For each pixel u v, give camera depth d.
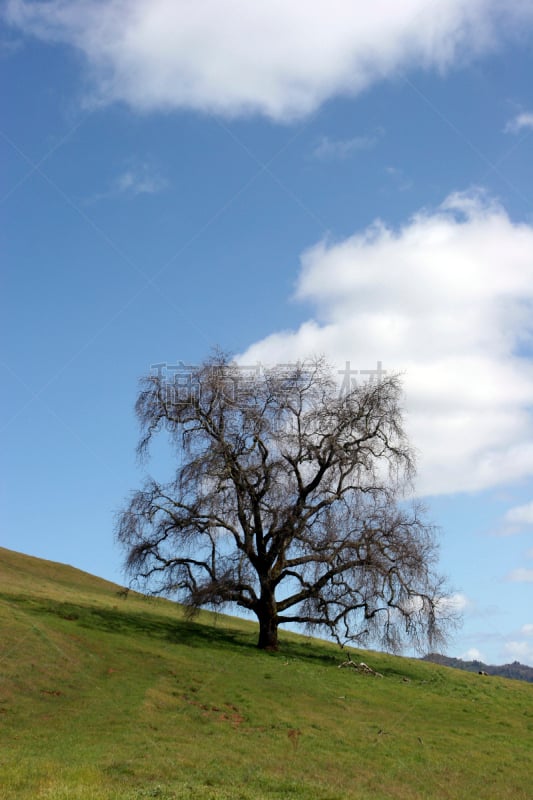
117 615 54.62
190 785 23.33
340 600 47.91
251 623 70.75
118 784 22.72
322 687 42.91
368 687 45.12
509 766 32.59
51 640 41.53
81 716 31.80
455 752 33.75
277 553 49.75
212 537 48.88
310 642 62.50
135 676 39.03
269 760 28.58
